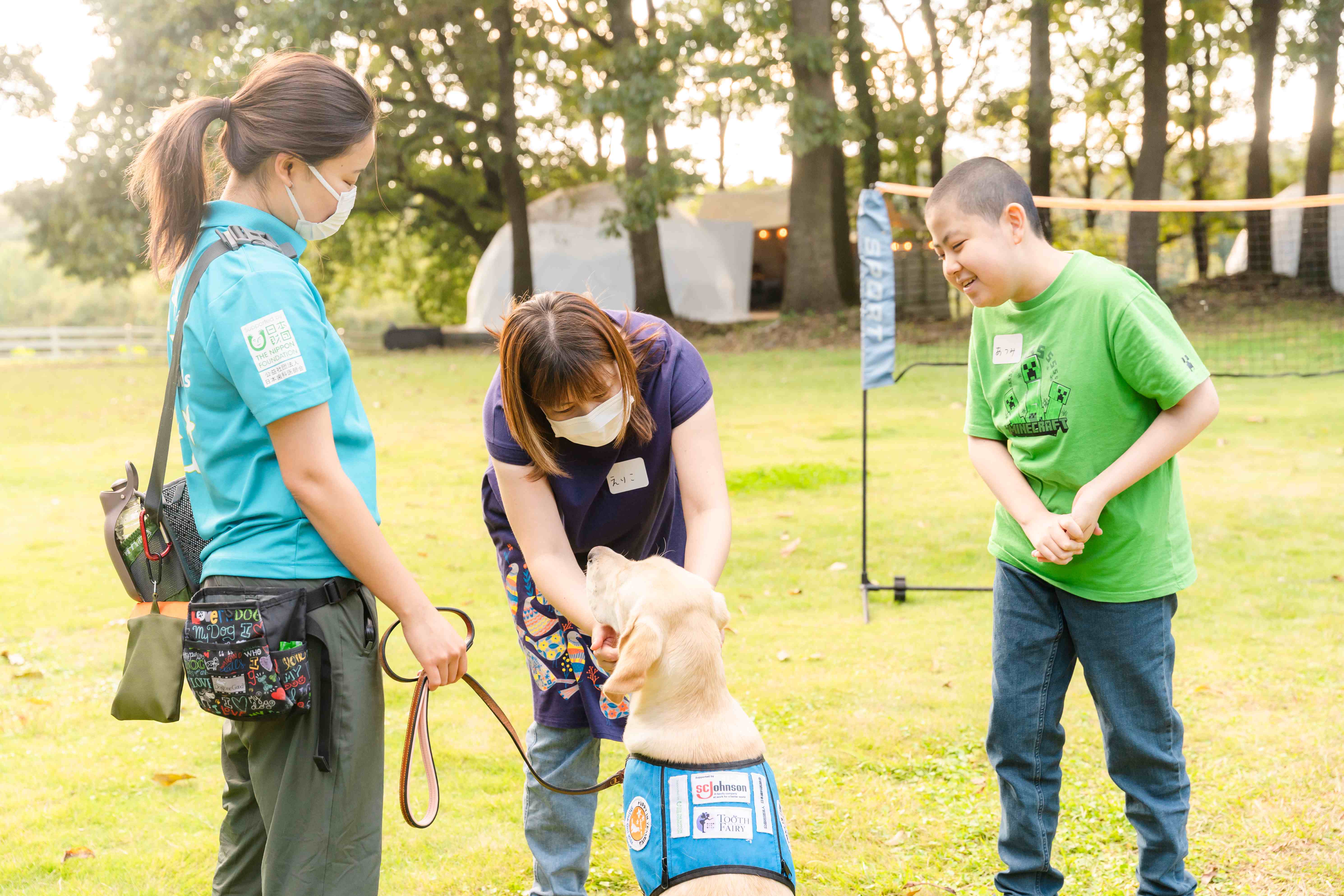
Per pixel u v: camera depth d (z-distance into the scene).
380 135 21.67
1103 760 3.48
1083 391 2.38
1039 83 23.33
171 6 22.97
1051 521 2.37
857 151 26.44
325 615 1.86
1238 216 28.88
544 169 26.66
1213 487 7.36
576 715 2.48
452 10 21.59
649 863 1.97
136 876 2.87
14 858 2.94
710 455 2.38
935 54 26.11
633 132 19.02
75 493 8.20
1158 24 18.83
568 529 2.45
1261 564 5.62
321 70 1.96
